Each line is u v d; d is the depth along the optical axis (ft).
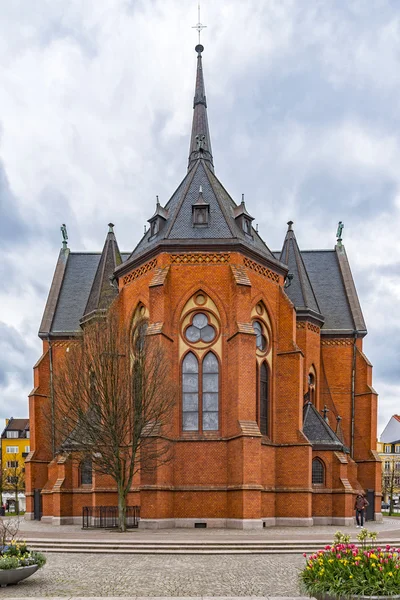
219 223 107.04
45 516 114.52
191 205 110.42
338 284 147.02
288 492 101.71
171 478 94.84
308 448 102.68
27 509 125.08
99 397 91.50
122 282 114.32
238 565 58.80
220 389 99.25
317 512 106.83
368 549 40.04
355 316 139.23
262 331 107.86
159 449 90.43
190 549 68.54
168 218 113.80
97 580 50.52
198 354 100.99
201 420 98.84
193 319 102.58
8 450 382.01
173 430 97.60
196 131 136.05
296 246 134.82
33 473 126.52
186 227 106.83
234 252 102.42
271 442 104.12
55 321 140.36
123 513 88.38
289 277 119.75
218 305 101.24
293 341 108.58
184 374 100.89
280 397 106.83
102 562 60.90
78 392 94.32
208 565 58.80
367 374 133.49
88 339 97.86
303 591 37.01
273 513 100.99
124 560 62.34
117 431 89.97
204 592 45.85
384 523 116.47
